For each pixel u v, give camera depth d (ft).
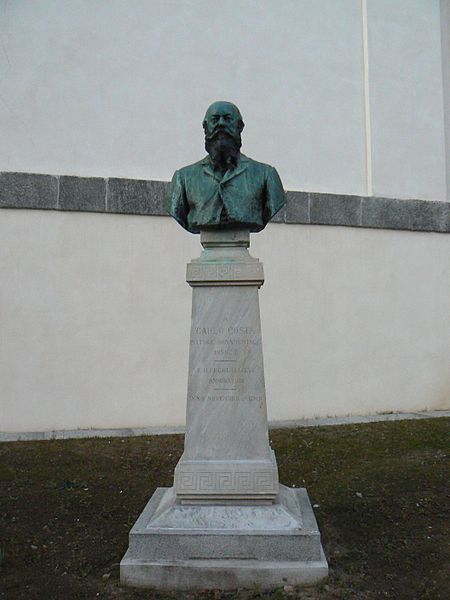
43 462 21.57
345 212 30.19
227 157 13.87
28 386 26.40
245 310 13.74
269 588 11.83
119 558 13.75
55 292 26.96
